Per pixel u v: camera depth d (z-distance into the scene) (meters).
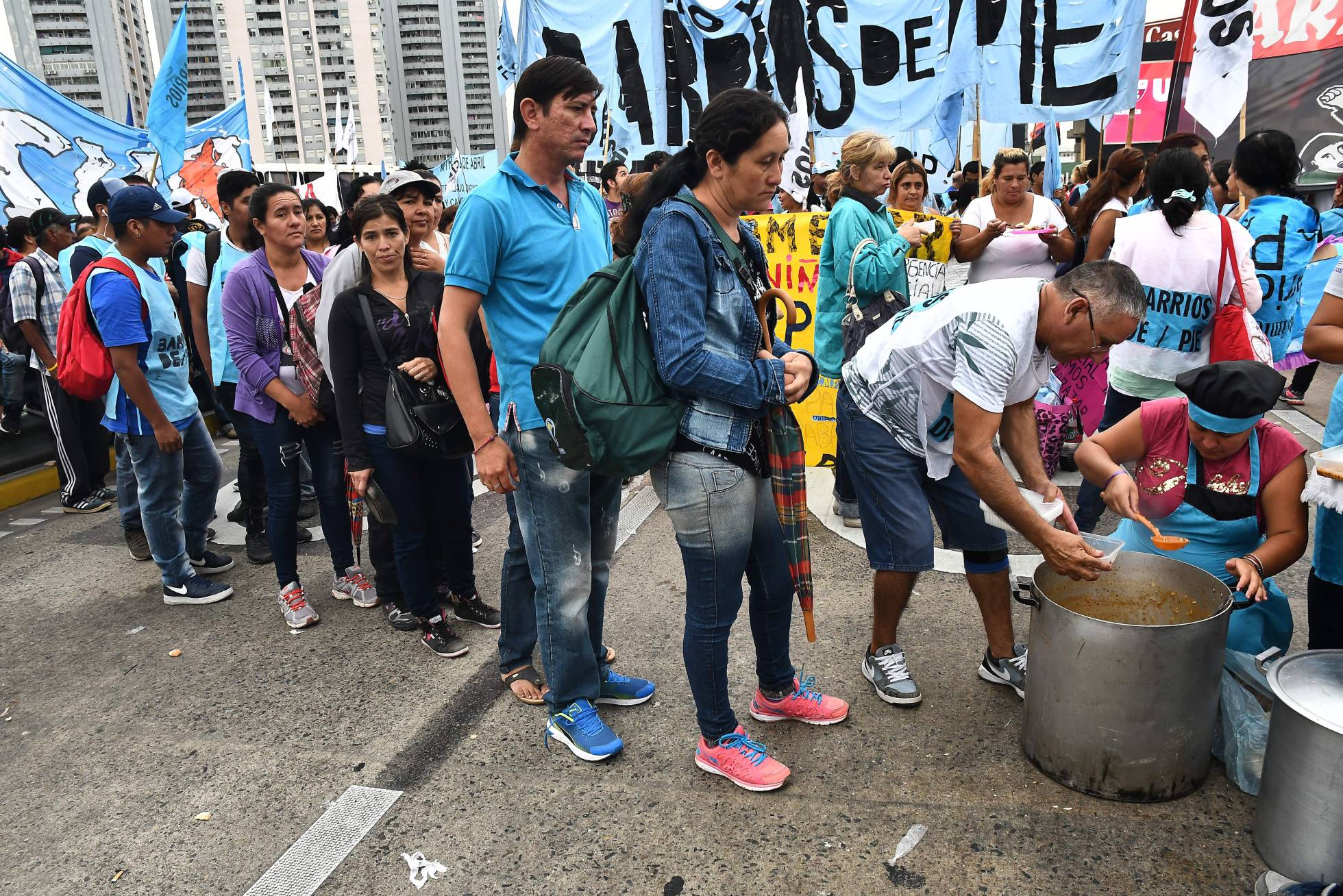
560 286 2.37
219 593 3.76
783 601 2.43
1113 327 2.04
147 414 3.39
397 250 3.01
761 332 2.10
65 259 5.13
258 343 3.38
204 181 9.96
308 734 2.68
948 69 5.36
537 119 2.24
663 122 5.85
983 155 10.74
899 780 2.31
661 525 4.36
